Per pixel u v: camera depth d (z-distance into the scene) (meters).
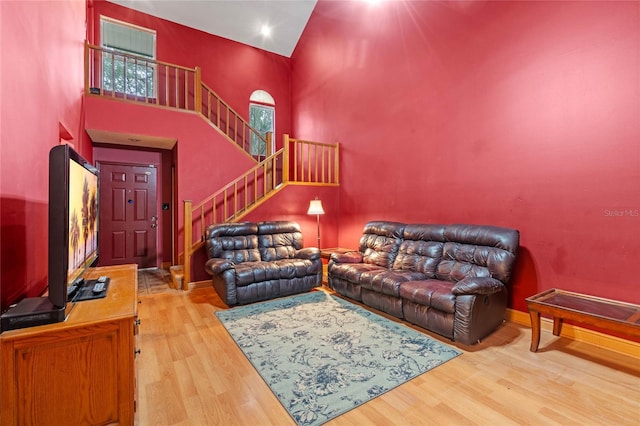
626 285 2.50
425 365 2.30
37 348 1.33
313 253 4.33
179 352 2.50
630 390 2.00
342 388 2.00
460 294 2.62
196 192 5.14
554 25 2.90
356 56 5.38
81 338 1.41
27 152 1.92
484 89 3.48
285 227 4.79
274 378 2.12
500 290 2.88
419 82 4.24
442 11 3.93
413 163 4.35
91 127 4.37
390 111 4.70
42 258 2.19
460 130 3.74
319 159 6.20
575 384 2.07
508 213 3.27
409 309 3.03
